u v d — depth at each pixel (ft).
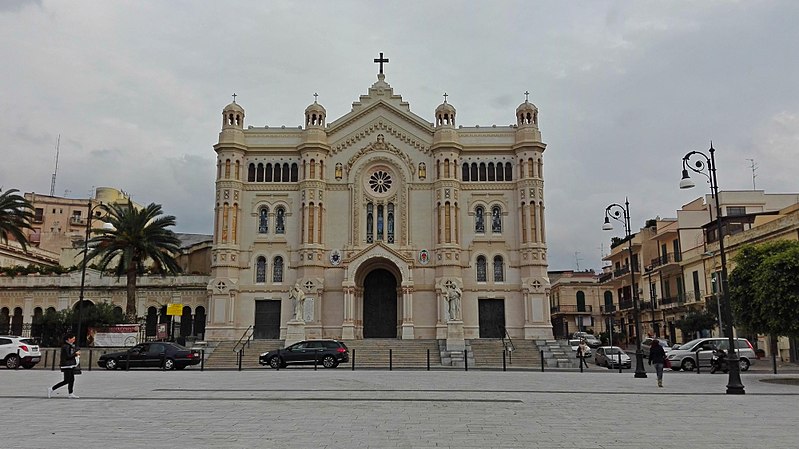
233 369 147.02
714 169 103.71
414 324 202.80
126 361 144.25
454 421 59.62
